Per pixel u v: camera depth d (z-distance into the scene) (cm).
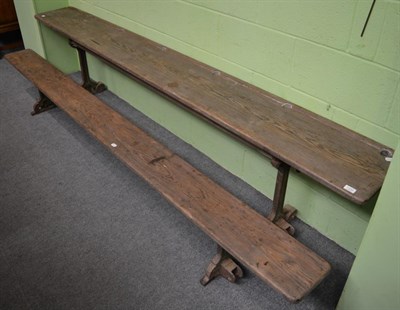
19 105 290
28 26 320
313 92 167
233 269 165
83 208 203
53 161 235
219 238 146
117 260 176
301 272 134
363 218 168
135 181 220
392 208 114
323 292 164
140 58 219
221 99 178
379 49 138
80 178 222
